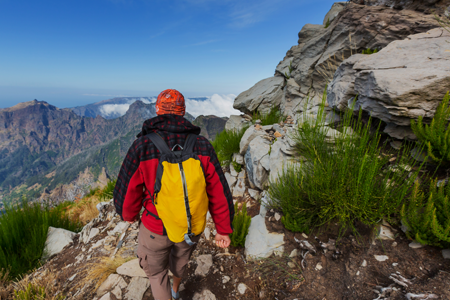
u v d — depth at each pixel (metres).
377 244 1.90
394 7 4.37
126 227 3.51
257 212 3.45
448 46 2.64
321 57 5.43
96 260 2.93
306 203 2.41
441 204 1.67
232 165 4.74
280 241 2.47
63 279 2.72
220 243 1.63
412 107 2.26
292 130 3.34
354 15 4.61
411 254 1.72
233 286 2.30
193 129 1.49
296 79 6.12
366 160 2.11
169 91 1.49
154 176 1.37
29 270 3.19
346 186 2.10
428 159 2.05
